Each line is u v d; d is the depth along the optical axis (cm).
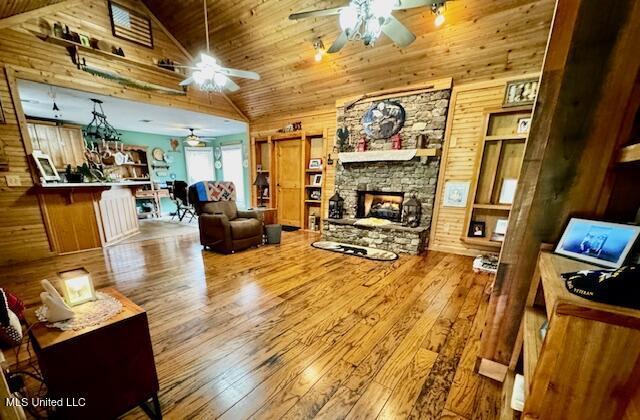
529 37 270
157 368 147
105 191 409
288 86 460
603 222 98
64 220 356
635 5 90
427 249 395
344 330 186
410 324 194
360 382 139
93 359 100
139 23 396
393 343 171
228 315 204
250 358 156
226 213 408
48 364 89
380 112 405
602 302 65
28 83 332
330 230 449
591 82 99
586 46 98
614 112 98
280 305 220
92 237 384
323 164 495
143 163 753
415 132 382
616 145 100
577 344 67
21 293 245
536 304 125
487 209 350
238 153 816
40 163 334
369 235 407
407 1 187
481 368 144
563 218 114
